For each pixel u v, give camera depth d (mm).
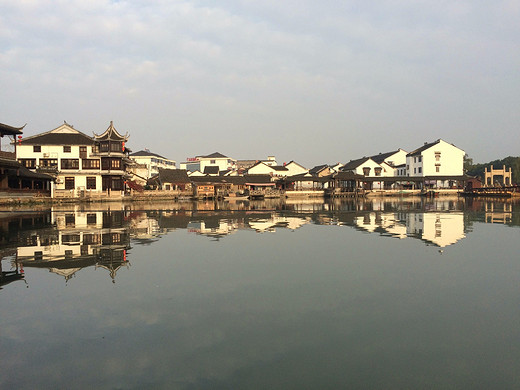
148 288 10500
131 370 6195
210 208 45469
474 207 46438
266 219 30266
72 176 64812
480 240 18797
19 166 47812
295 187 92750
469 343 7160
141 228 23797
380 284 10922
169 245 17312
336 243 18000
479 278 11500
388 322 8148
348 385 5754
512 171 127375
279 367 6281
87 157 65438
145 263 13516
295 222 27875
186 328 7805
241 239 19266
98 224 26109
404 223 27078
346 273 12156
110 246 17000
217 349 6910
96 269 12609
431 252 15617
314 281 11227
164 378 5949
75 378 5969
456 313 8664
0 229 23062
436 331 7707
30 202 49062
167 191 69250
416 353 6773
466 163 146500
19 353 6758
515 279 11383
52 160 64438
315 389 5645
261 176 87250
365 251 15875
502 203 56375
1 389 5641
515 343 7164
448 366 6309
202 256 14797
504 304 9242
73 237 19625
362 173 102625
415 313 8664
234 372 6121
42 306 9055
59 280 11273
